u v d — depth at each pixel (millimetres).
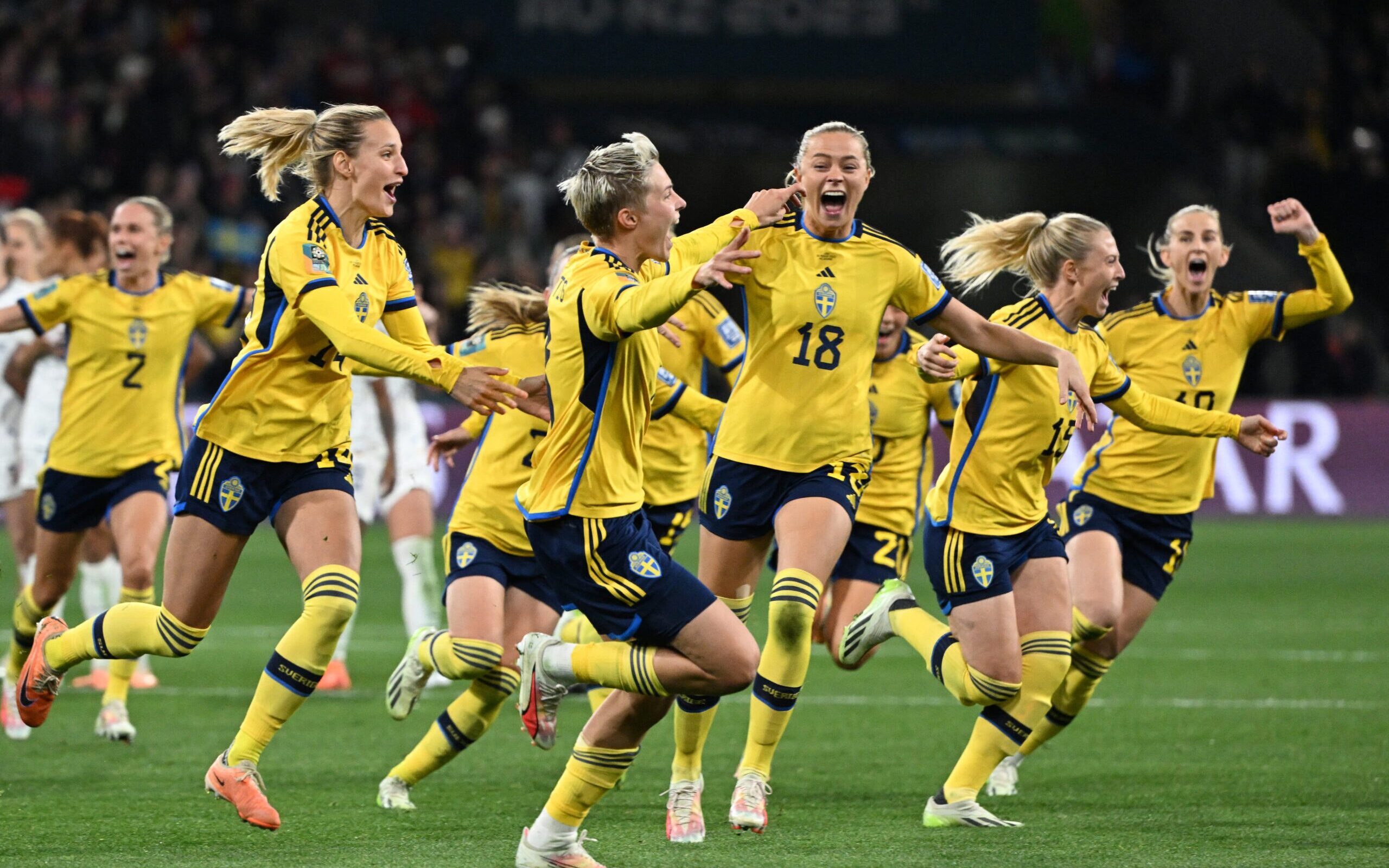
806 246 18766
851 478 18875
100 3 78375
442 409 60844
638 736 16219
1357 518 63906
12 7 78688
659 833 18516
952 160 91188
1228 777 21922
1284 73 95188
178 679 30844
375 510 30266
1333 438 64500
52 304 23609
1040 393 19031
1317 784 21391
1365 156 85312
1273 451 20672
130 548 23250
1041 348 18203
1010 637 18766
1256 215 85438
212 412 17672
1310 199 82750
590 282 15688
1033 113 94812
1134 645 35906
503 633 19922
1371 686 30328
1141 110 95250
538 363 21297
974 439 19203
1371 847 17594
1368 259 81625
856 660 21219
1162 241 23891
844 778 22141
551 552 15969
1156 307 23703
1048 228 20234
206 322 24672
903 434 24062
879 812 19812
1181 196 90438
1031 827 18781
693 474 23906
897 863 16828
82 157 70125
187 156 71688
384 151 17844
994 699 18812
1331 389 70375
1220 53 97062
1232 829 18562
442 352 16422
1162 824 18891
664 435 23453
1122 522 22875
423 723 26406
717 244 18000
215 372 61281
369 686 30547
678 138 91625
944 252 21047
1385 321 79438
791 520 18484
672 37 91938
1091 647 22281
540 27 91125
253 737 17359
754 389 18938
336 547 17672
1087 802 20344
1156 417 20578
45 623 19484
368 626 39281
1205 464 23078
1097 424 18016
